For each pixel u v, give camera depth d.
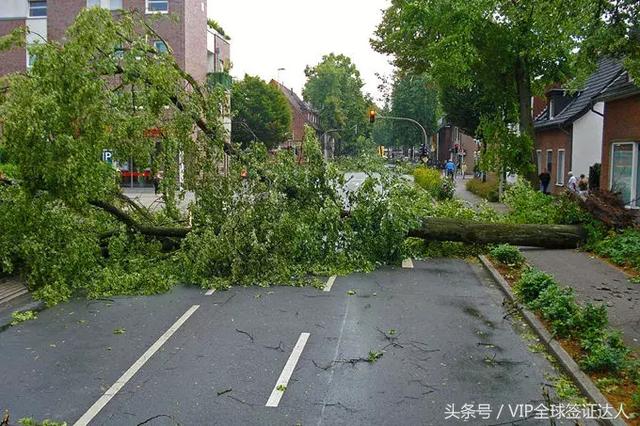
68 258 10.26
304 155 12.89
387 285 11.03
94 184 10.30
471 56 20.00
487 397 5.97
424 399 5.93
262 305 9.59
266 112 54.25
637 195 17.50
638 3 9.48
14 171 11.13
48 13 35.91
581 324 7.55
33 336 7.98
